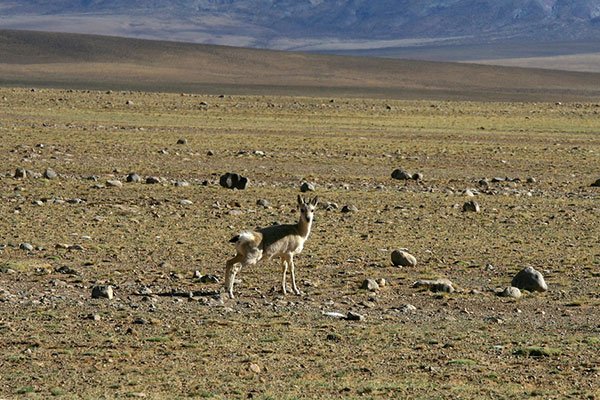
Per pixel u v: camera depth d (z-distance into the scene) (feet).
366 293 183.11
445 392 115.96
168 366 125.59
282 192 356.79
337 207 319.88
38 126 616.39
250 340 141.59
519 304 176.86
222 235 253.44
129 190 344.28
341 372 124.67
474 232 273.33
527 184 414.41
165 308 163.32
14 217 269.64
